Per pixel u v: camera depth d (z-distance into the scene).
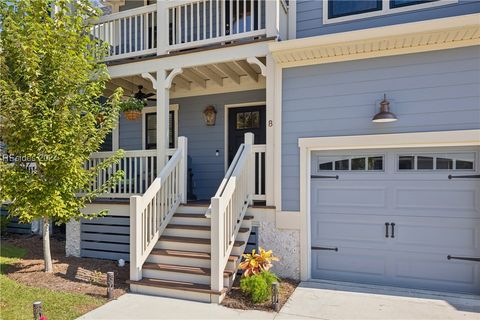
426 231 4.46
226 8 6.66
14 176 4.59
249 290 3.93
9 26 4.57
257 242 5.07
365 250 4.73
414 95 4.41
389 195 4.64
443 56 4.29
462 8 4.62
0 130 4.66
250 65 6.11
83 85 5.02
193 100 7.54
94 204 5.94
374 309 3.78
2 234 8.16
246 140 5.23
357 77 4.67
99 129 5.14
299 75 4.95
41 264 5.47
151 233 4.64
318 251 4.94
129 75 5.95
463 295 4.20
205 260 4.39
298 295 4.22
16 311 3.54
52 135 4.61
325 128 4.80
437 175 4.43
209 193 7.34
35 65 4.48
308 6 5.43
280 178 5.00
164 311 3.69
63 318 3.45
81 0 5.22
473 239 4.27
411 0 4.89
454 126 4.23
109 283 4.06
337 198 4.88
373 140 4.56
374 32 4.34
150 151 5.76
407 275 4.54
